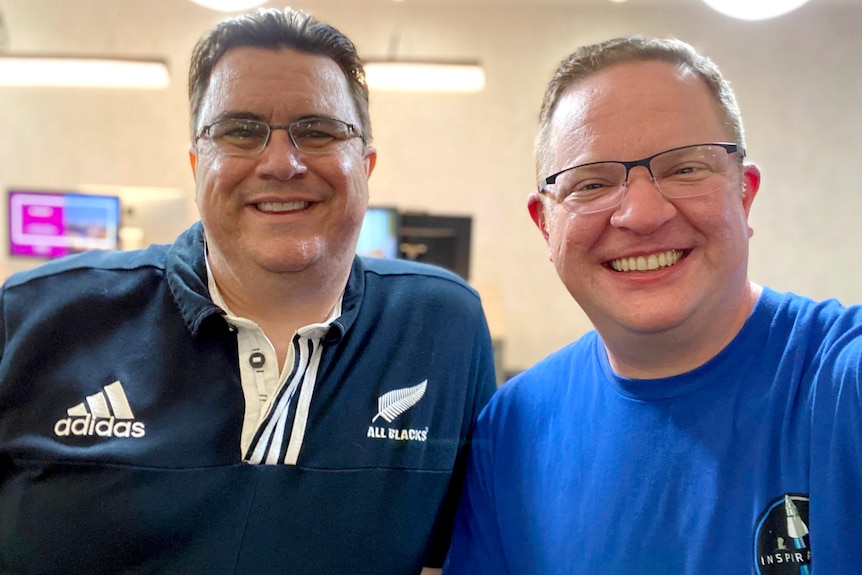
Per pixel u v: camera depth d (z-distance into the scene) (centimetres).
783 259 437
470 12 437
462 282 137
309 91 104
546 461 105
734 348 93
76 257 121
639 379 99
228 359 108
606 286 94
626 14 428
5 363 106
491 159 447
